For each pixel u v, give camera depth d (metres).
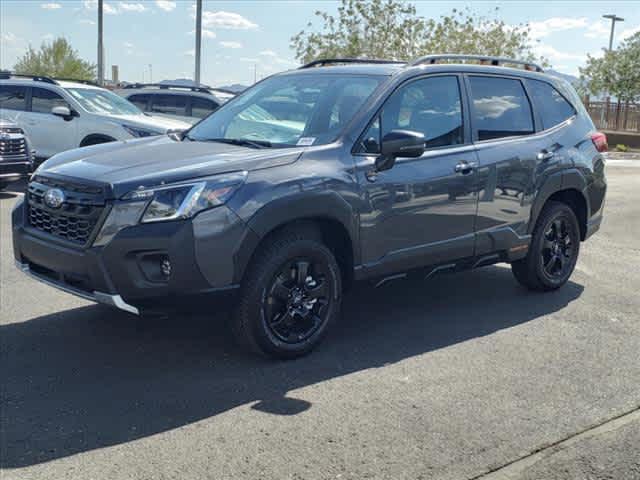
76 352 4.94
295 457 3.59
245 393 4.33
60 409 4.08
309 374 4.64
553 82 6.76
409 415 4.08
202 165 4.48
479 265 5.99
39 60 39.75
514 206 6.04
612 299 6.56
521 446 3.76
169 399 4.23
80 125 12.99
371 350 5.11
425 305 6.25
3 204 10.66
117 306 4.29
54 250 4.54
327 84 5.57
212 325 5.52
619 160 24.61
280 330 4.78
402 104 5.38
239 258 4.42
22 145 11.16
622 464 3.61
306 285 4.85
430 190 5.36
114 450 3.63
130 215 4.25
